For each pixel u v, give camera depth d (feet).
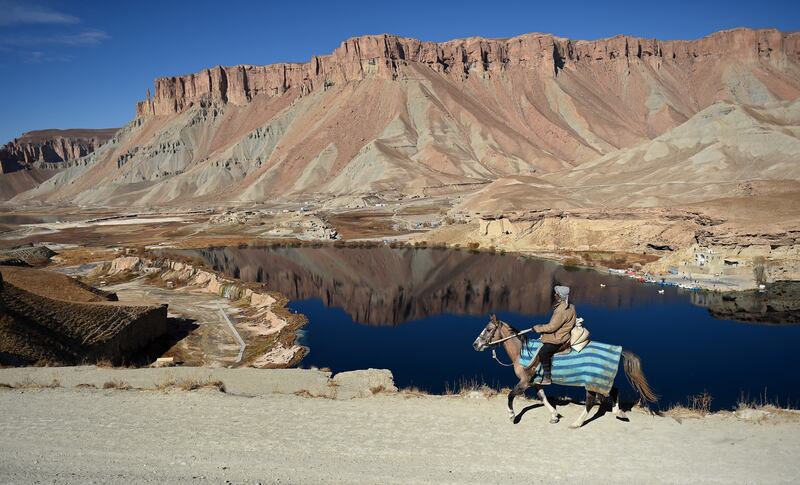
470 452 36.52
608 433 38.88
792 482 31.91
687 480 32.42
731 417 41.65
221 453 37.24
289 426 41.81
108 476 34.37
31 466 35.78
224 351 127.65
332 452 37.06
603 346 38.63
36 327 101.60
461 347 127.75
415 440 38.60
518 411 43.32
